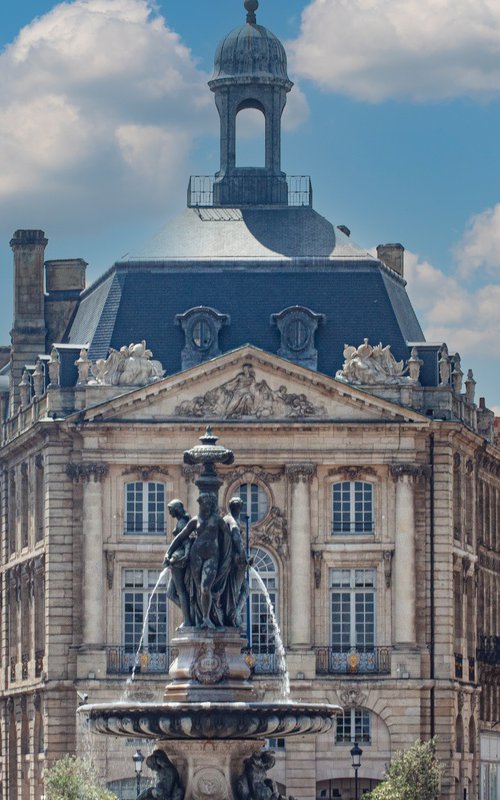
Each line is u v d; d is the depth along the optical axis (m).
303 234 136.75
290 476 130.88
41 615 134.50
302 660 129.75
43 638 133.12
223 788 71.62
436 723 130.12
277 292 134.25
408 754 119.69
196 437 130.88
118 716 70.06
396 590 131.00
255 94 142.50
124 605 131.12
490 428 147.50
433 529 131.88
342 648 130.62
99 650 130.12
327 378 130.38
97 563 130.75
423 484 132.00
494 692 146.75
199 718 69.50
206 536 72.12
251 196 140.50
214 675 72.00
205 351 132.62
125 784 127.56
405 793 118.56
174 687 72.31
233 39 143.75
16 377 145.25
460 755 132.88
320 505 131.38
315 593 131.12
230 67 142.75
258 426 130.62
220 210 138.88
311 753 129.00
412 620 130.75
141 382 131.62
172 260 135.00
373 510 131.62
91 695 129.75
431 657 130.75
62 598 131.50
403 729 129.62
